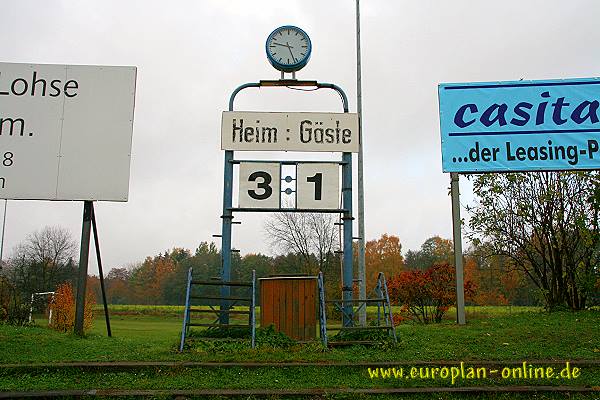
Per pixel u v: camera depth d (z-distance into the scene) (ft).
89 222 37.93
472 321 42.80
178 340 33.91
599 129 41.81
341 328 33.27
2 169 37.60
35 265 119.24
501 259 63.52
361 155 63.36
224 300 35.50
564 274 52.75
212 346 31.58
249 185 37.52
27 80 38.70
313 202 37.52
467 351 31.09
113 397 23.68
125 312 133.59
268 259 113.29
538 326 38.04
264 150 38.17
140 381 25.88
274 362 28.27
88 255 37.99
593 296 52.95
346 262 37.35
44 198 37.50
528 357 29.66
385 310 38.70
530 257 55.57
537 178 53.93
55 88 38.73
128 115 38.68
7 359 28.55
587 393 24.44
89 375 26.71
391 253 139.23
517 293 83.30
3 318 53.67
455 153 41.98
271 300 34.63
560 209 52.54
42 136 38.14
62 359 28.73
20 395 23.53
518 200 55.31
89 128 38.34
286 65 39.86
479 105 42.55
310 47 40.27
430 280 68.59
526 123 42.11
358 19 69.87
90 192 37.68
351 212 37.93
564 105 42.22
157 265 170.81
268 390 24.57
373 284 133.90
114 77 39.09
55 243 167.22
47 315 73.82
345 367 27.61
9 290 55.88
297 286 34.81
